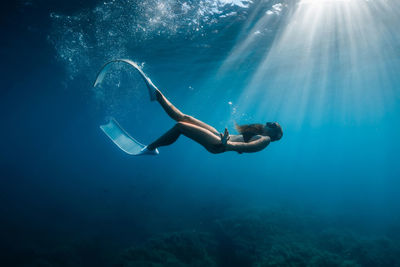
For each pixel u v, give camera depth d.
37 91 29.91
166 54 18.70
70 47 16.97
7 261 12.52
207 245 14.74
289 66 22.53
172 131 1.85
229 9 12.29
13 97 32.25
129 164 46.62
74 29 14.32
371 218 23.19
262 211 20.27
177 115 1.92
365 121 83.25
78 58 19.19
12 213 19.92
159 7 11.95
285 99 42.31
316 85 30.73
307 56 19.67
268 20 13.48
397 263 13.45
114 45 16.58
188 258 13.23
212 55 19.19
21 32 14.72
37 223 18.47
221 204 24.83
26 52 17.89
